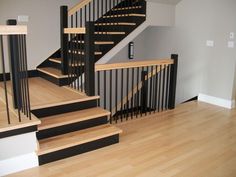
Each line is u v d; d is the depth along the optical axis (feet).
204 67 15.89
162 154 9.25
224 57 14.75
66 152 8.89
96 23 16.19
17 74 8.41
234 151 9.57
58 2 15.17
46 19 14.93
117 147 9.75
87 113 10.39
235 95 15.03
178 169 8.31
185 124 12.16
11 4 13.62
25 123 7.89
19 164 8.03
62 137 9.27
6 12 13.56
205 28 15.46
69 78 12.94
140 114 13.51
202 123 12.34
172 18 17.13
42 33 14.97
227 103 14.92
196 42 16.15
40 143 8.77
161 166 8.47
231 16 14.05
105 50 13.75
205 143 10.19
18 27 7.37
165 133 11.08
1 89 12.36
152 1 15.57
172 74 13.89
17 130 7.78
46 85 13.12
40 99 10.56
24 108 8.82
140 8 15.38
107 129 10.08
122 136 10.69
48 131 9.20
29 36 14.55
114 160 8.81
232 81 14.53
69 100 10.45
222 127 11.87
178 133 11.10
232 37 14.17
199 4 15.58
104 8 17.22
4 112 9.04
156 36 18.89
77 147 9.10
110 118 11.89
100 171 8.14
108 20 16.33
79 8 13.57
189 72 16.92
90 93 11.05
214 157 9.11
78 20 15.90
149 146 9.85
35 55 14.99
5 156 7.77
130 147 9.75
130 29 14.76
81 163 8.60
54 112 10.14
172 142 10.23
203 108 14.74
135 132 11.11
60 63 13.88
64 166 8.40
